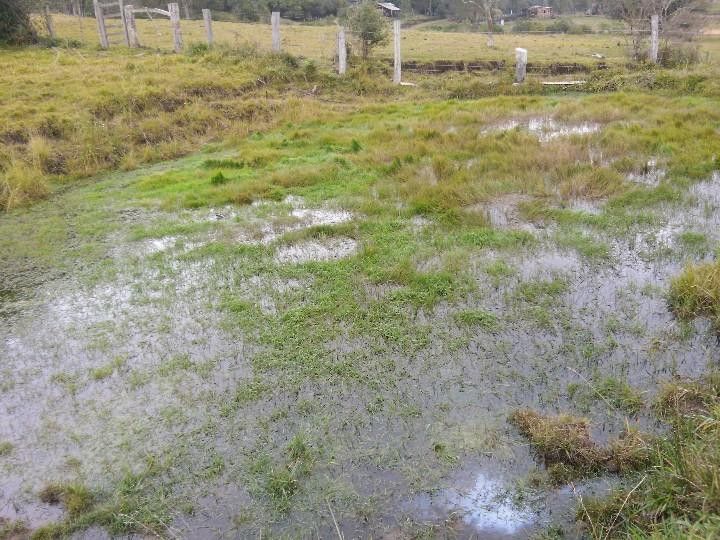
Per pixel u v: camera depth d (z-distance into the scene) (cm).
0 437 432
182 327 556
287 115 1362
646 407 430
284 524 358
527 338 516
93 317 582
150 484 389
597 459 385
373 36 1847
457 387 461
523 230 712
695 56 1778
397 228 742
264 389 466
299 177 930
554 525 348
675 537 303
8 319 586
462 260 644
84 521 365
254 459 402
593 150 992
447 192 812
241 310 577
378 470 390
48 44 1986
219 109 1347
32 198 914
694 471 340
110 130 1171
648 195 794
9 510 376
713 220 728
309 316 561
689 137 1040
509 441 408
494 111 1334
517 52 1667
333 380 473
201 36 2433
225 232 754
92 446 421
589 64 1806
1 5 1925
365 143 1130
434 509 362
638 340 506
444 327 537
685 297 546
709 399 424
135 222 811
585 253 650
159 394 468
